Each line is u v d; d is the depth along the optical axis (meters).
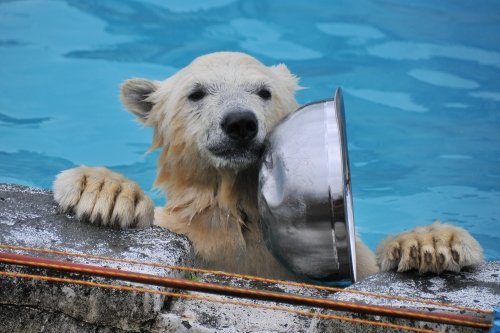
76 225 8.66
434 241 8.26
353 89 19.55
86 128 18.06
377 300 7.46
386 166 17.08
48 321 7.66
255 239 10.40
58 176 9.23
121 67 20.09
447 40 21.52
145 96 12.49
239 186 10.43
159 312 7.60
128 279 6.73
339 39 21.52
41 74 19.84
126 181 9.18
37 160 16.78
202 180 10.64
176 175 11.04
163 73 19.81
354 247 8.98
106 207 8.67
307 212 8.12
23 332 7.69
